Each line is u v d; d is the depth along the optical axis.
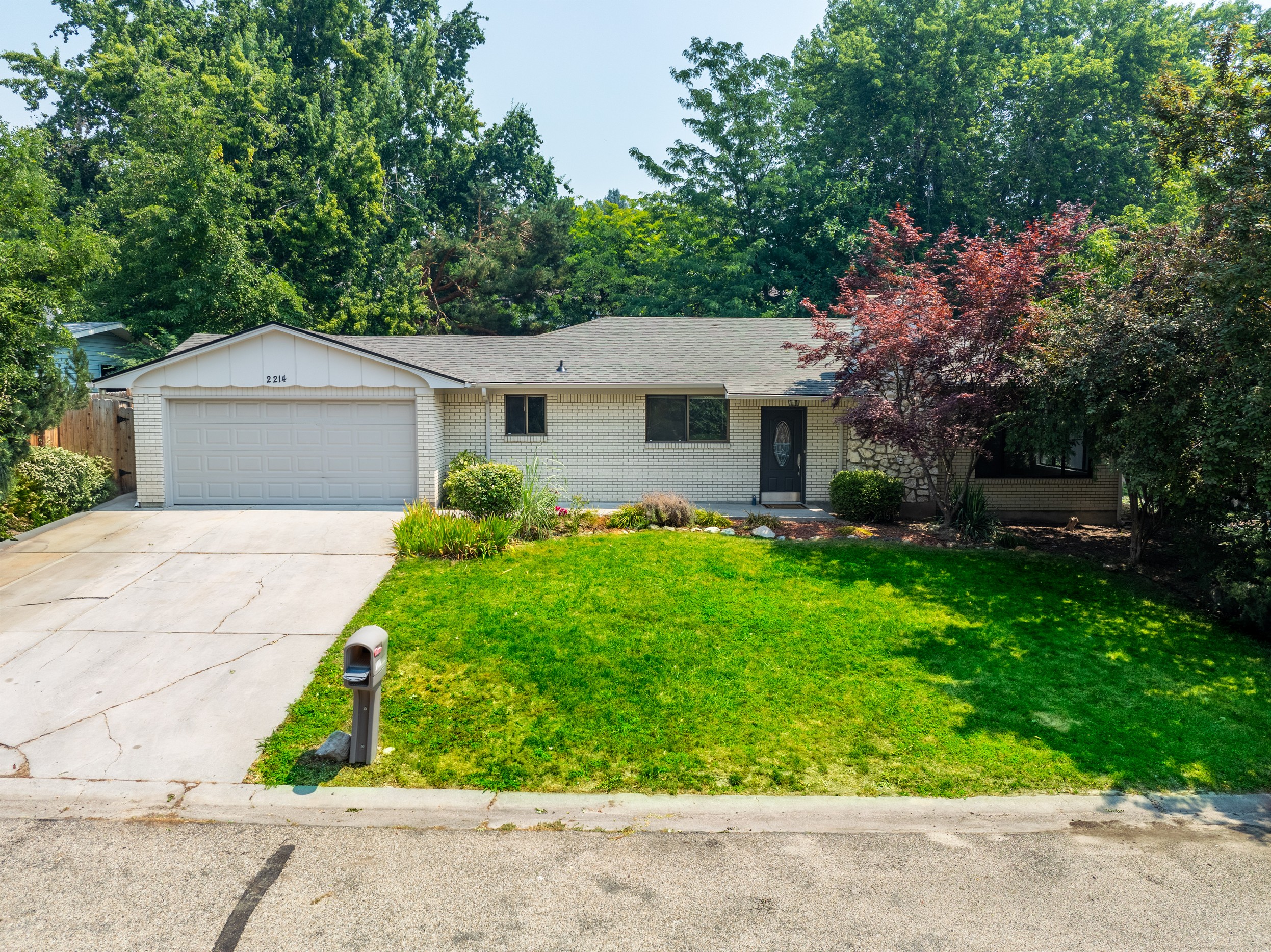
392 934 4.14
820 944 4.09
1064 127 33.00
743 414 16.62
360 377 14.80
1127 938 4.18
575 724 6.63
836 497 15.02
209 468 14.97
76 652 7.86
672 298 34.03
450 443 16.34
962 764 6.18
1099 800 5.77
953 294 15.10
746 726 6.68
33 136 12.80
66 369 13.05
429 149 43.34
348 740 6.13
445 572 10.47
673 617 9.00
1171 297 10.23
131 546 11.59
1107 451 11.18
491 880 4.64
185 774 5.79
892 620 9.25
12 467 11.66
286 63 36.50
